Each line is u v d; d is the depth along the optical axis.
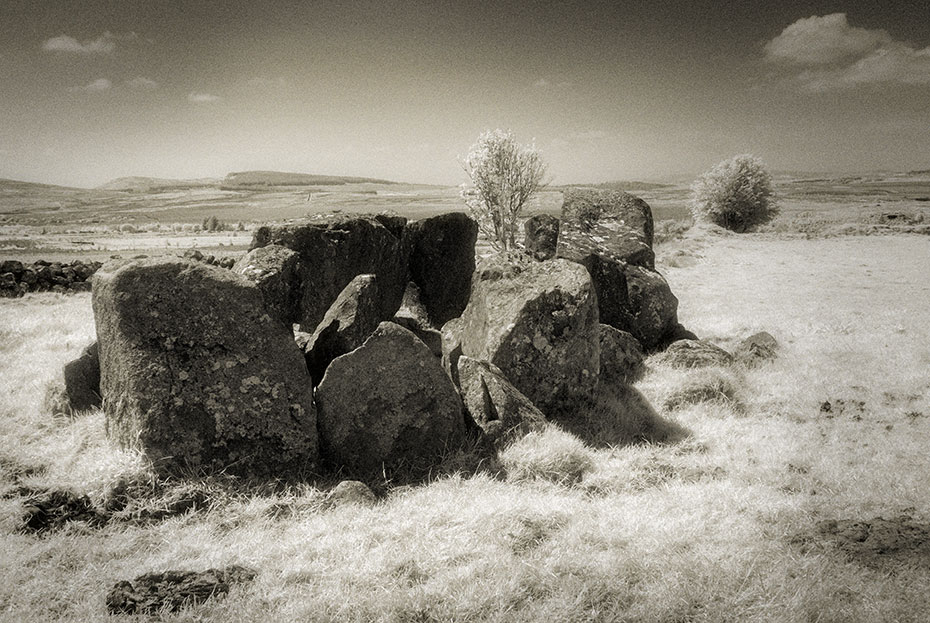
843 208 90.25
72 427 7.85
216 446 6.56
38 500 5.74
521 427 7.78
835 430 8.70
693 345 11.98
